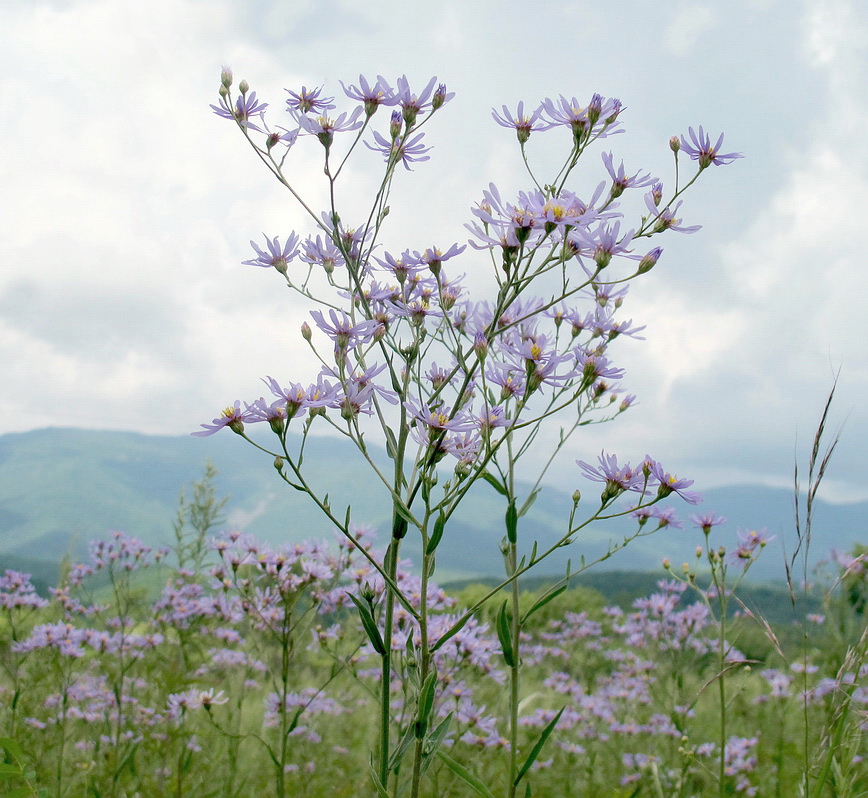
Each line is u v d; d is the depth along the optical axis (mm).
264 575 713
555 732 997
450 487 519
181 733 746
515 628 612
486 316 609
